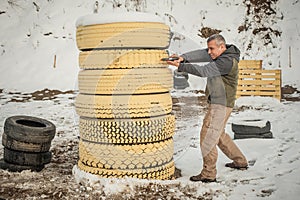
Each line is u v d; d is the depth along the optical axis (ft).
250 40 64.03
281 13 66.49
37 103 43.04
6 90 50.08
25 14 62.95
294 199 15.48
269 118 34.60
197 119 31.89
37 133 18.45
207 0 67.62
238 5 67.21
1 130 30.22
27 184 16.80
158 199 15.25
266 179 17.98
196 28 64.28
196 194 15.83
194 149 23.86
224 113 17.33
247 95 46.88
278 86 45.88
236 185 17.15
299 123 31.83
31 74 54.29
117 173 16.61
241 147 23.97
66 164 20.62
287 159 21.27
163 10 65.21
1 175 17.88
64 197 15.42
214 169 17.47
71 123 33.09
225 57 16.88
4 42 59.16
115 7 64.03
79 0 64.23
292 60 61.52
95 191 15.94
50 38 59.98
